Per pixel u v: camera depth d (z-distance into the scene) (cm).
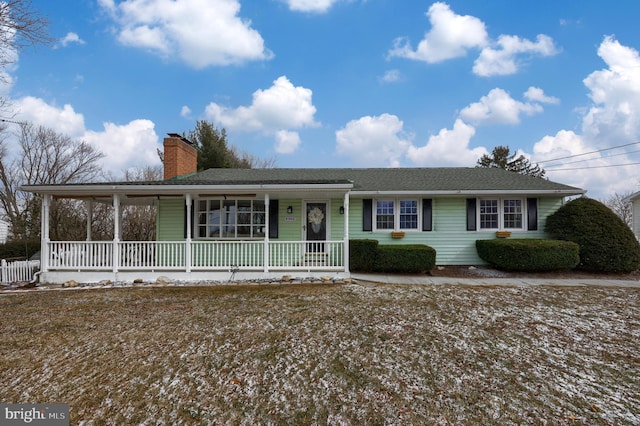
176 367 418
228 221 1130
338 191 962
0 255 1625
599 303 686
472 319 582
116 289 863
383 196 1168
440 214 1174
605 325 551
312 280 939
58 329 557
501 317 593
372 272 1066
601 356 436
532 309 642
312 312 631
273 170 1479
